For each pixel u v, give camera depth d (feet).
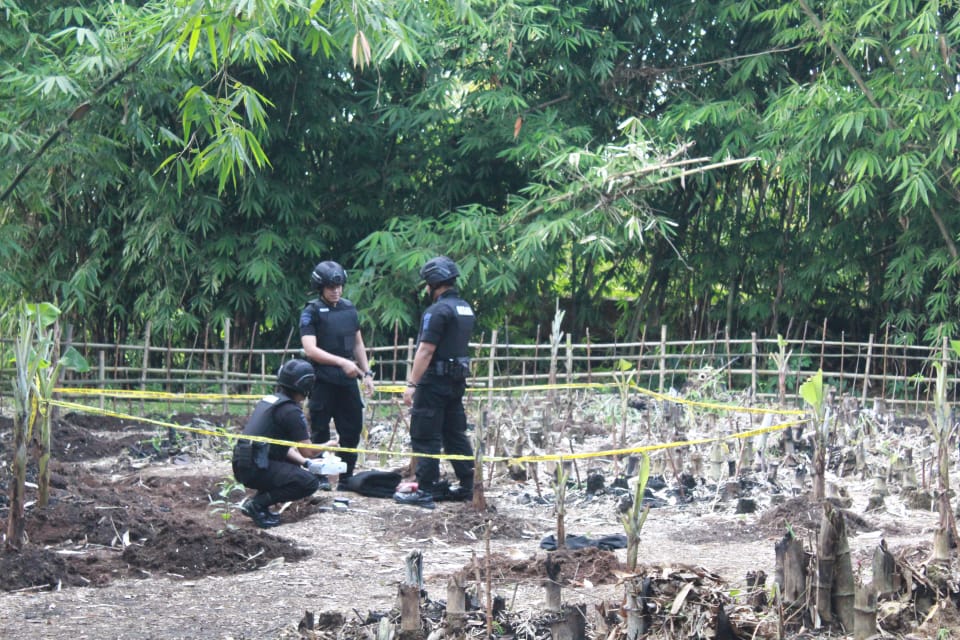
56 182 36.35
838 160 38.09
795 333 46.01
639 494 14.25
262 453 19.48
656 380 42.65
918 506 21.25
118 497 20.07
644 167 36.65
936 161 36.06
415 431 21.85
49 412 18.47
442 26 39.86
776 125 38.29
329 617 12.75
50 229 37.93
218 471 25.66
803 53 42.86
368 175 42.29
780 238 44.52
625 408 27.68
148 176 36.06
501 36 39.37
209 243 39.70
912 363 42.11
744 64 41.57
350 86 42.70
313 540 18.76
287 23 33.45
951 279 40.57
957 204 39.32
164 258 38.65
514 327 47.65
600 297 48.34
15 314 32.86
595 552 16.52
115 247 40.27
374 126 42.09
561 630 11.58
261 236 39.60
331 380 23.02
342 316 23.40
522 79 42.34
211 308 40.63
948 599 12.71
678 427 28.14
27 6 35.12
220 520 20.07
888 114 36.88
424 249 38.55
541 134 39.73
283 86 39.04
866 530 19.34
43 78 26.37
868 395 41.47
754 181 44.78
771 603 12.76
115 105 31.35
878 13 35.27
